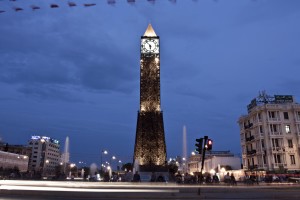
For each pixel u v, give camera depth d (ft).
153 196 71.67
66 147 343.67
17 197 72.18
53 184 106.22
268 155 245.65
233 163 303.27
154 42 250.16
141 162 221.46
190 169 397.19
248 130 283.18
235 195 75.36
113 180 184.65
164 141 227.61
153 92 239.09
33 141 626.23
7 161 425.28
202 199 70.59
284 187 103.04
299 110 254.47
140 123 231.71
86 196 72.95
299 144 245.86
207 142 71.41
